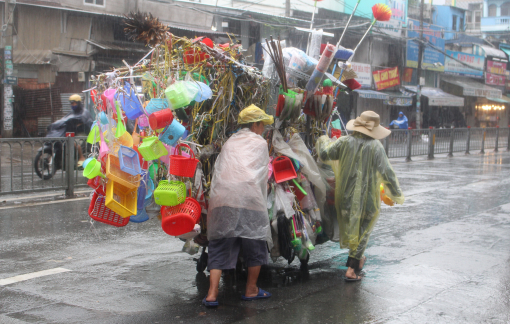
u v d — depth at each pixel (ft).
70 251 17.40
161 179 13.16
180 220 11.75
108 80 13.09
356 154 14.16
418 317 11.50
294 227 13.78
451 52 106.73
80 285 13.83
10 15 52.34
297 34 71.00
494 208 25.91
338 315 11.62
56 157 27.89
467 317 11.51
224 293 13.33
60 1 55.36
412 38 88.17
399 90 93.04
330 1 81.15
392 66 92.84
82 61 56.29
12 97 53.78
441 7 115.34
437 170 43.34
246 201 11.89
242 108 13.73
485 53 117.70
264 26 67.56
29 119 56.54
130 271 15.23
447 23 116.37
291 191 14.19
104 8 58.18
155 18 12.05
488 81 119.65
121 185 12.03
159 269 15.47
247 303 12.48
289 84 14.46
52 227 20.88
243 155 12.16
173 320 11.33
